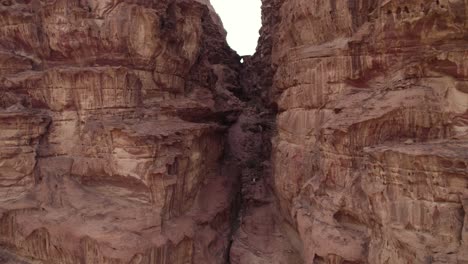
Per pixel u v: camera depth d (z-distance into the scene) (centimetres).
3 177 1575
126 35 1631
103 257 1402
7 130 1559
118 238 1410
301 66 1609
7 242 1585
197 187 1792
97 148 1555
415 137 1234
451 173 1030
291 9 1703
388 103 1262
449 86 1215
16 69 1706
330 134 1370
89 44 1642
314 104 1549
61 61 1712
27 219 1536
